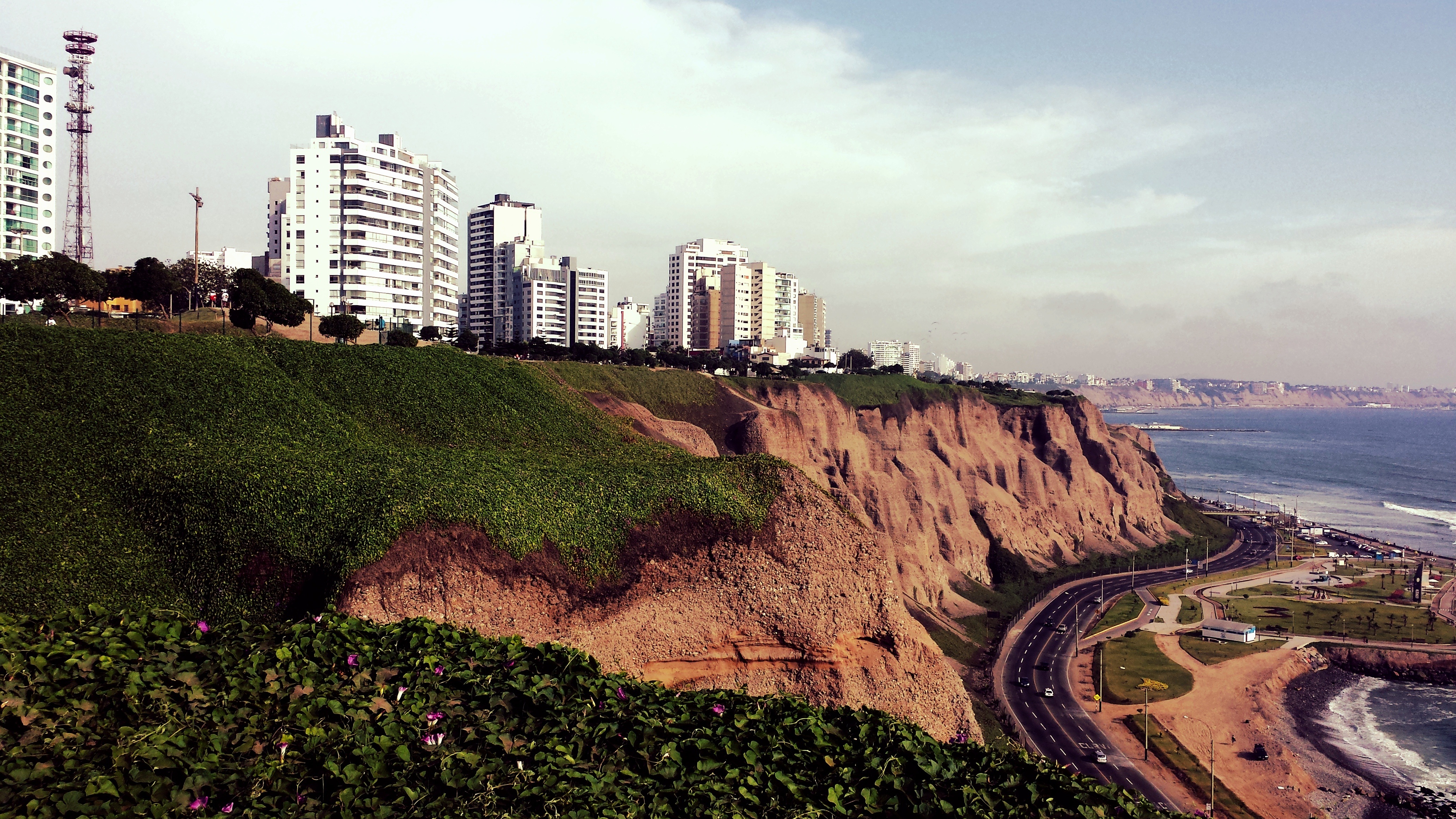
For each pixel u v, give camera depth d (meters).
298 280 113.19
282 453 45.03
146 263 83.19
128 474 41.12
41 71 122.81
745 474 48.44
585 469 48.78
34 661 18.09
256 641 21.78
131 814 14.34
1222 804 67.06
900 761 20.70
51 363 46.78
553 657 23.12
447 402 62.66
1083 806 19.55
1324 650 104.12
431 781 17.03
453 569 39.16
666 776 18.89
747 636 44.59
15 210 119.56
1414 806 68.94
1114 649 101.62
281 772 16.36
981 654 99.88
